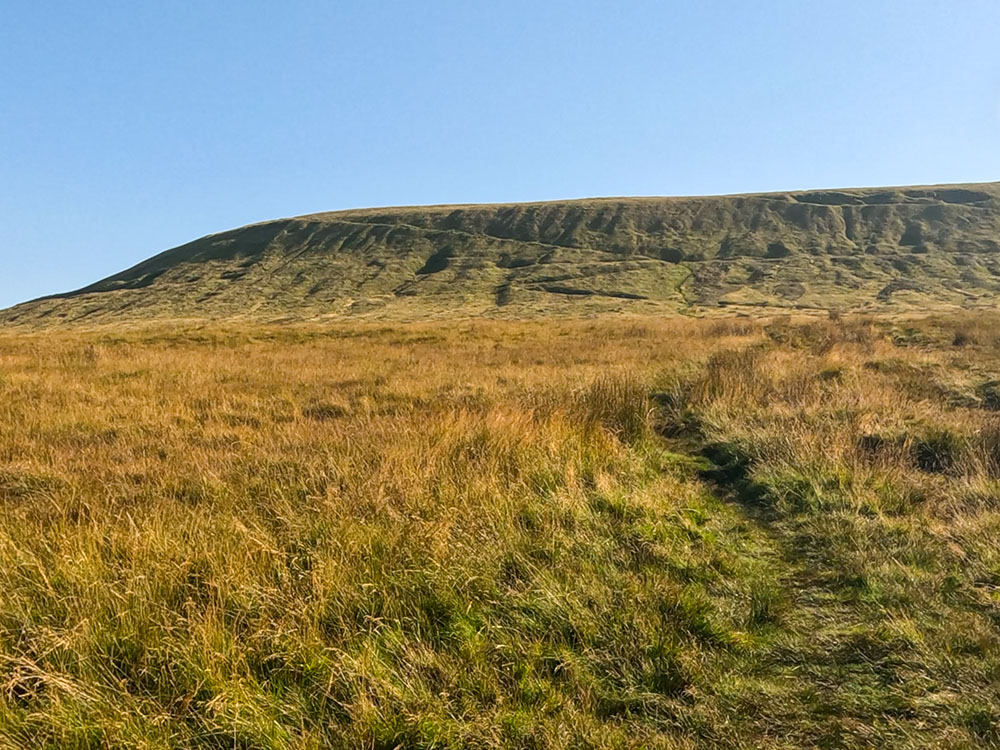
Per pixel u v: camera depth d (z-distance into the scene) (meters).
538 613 4.18
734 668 3.85
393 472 6.24
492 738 3.13
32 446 8.02
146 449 8.10
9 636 3.60
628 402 9.80
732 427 9.09
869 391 10.79
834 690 3.63
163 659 3.45
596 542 5.23
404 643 3.78
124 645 3.57
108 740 2.99
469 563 4.57
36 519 5.33
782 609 4.52
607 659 3.82
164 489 6.30
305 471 6.54
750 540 5.88
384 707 3.27
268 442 7.98
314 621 3.84
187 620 3.67
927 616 4.37
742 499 7.02
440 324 38.97
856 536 5.62
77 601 3.84
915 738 3.22
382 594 4.16
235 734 3.04
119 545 4.52
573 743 3.16
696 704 3.51
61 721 3.04
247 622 3.82
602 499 6.12
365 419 9.48
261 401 11.64
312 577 4.14
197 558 4.34
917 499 6.57
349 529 4.86
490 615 4.14
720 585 4.83
